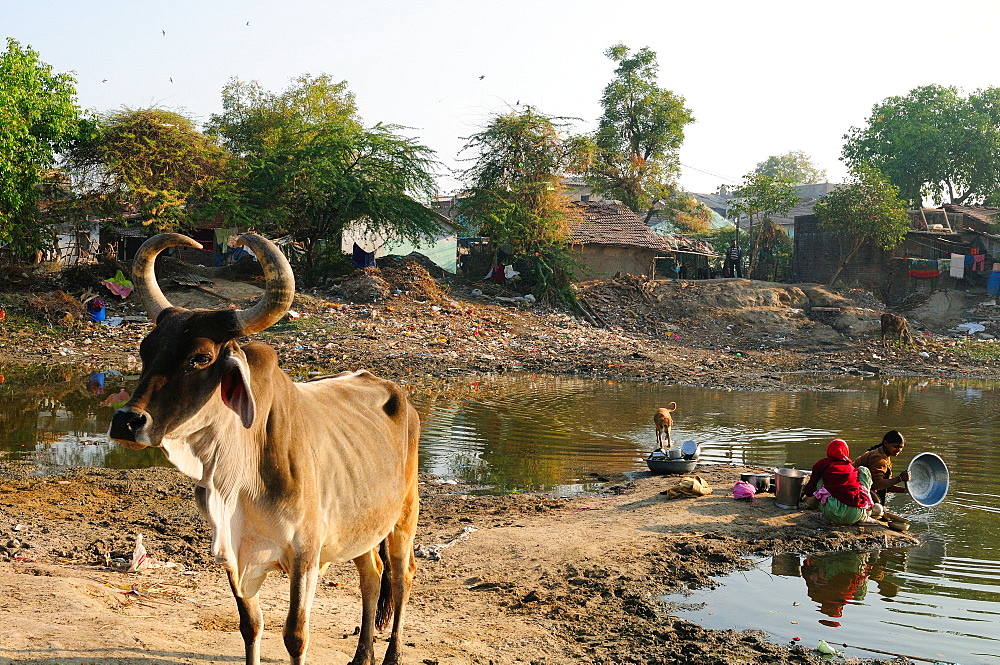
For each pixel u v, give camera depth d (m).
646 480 11.54
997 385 26.22
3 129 25.72
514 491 10.99
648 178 52.97
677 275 46.94
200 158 32.97
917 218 46.19
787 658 6.00
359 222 36.41
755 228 50.62
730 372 27.33
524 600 6.94
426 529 9.05
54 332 25.52
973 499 10.98
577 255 39.88
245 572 3.89
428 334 28.45
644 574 7.64
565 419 16.92
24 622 4.97
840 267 43.75
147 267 3.78
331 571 7.64
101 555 7.48
